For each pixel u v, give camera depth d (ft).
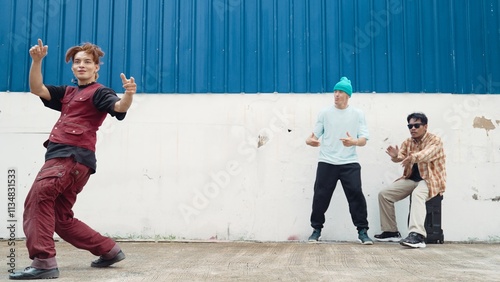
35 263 8.96
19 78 17.47
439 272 10.00
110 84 17.52
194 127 17.24
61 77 17.54
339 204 16.84
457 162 16.94
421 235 14.42
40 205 9.04
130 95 9.07
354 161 15.69
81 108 9.57
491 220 16.70
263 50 17.53
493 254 12.98
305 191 16.90
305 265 10.95
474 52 17.40
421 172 14.98
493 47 17.44
